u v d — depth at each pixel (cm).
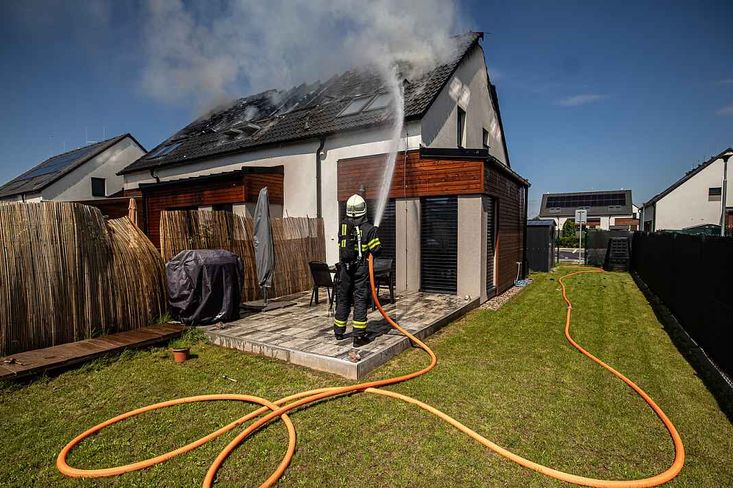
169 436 299
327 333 530
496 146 1492
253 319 614
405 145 854
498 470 258
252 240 787
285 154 1048
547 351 508
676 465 259
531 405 352
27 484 244
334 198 963
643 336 584
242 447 283
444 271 823
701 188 3153
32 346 457
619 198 4991
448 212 815
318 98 1236
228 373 424
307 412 334
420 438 294
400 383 398
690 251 629
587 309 780
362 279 476
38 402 357
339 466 261
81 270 502
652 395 376
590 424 320
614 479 252
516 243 1137
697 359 479
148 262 579
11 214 449
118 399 364
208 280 575
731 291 427
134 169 1488
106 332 523
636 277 1331
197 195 1060
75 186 1919
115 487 240
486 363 459
